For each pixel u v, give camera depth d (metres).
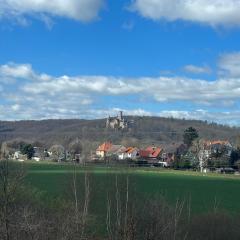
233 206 41.25
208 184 73.56
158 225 17.16
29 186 18.03
